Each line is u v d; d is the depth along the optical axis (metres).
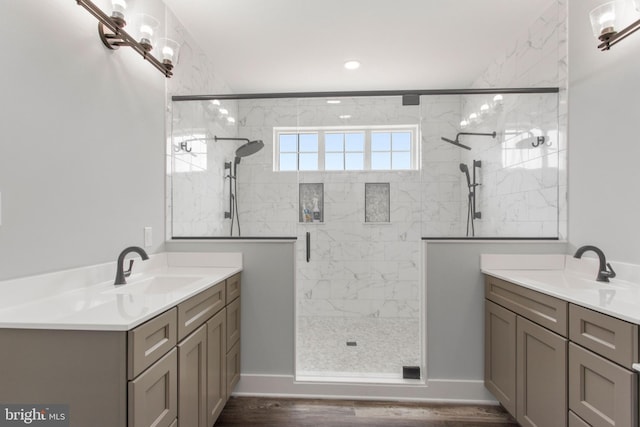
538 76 2.25
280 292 2.17
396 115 2.59
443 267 2.12
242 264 2.17
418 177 2.84
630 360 1.01
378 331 2.97
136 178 1.81
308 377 2.19
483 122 2.38
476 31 2.40
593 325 1.18
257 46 2.58
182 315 1.28
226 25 2.32
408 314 3.00
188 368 1.33
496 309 1.92
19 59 1.11
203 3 2.09
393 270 2.97
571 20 1.96
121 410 0.91
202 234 2.33
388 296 2.99
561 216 2.06
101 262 1.52
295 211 2.68
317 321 2.97
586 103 1.85
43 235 1.21
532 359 1.56
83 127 1.40
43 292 1.20
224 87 3.13
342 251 2.95
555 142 2.08
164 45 1.72
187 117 2.29
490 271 2.02
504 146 2.31
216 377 1.69
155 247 2.03
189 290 1.38
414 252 2.94
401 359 2.46
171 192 2.20
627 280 1.57
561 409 1.34
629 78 1.57
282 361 2.16
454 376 2.11
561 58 2.04
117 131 1.64
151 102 1.96
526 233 2.21
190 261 2.16
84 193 1.41
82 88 1.40
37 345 0.92
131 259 1.67
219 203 2.42
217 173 2.41
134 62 1.78
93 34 1.46
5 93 1.06
